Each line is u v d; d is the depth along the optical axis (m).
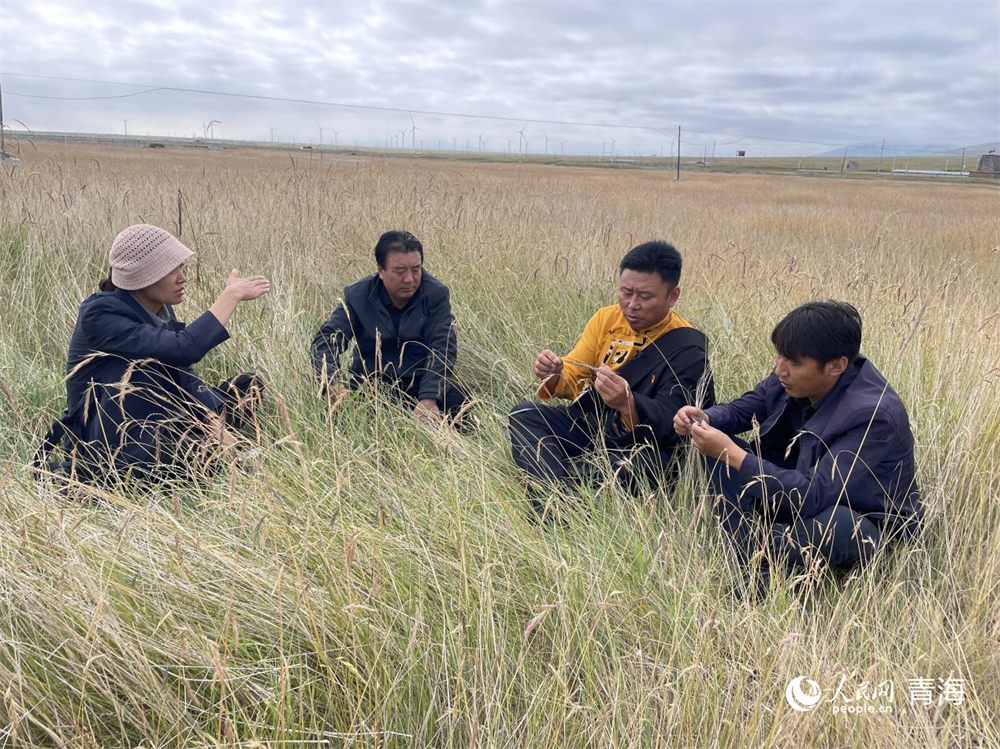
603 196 18.02
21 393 4.03
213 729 2.01
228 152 48.88
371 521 2.88
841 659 2.21
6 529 2.37
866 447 2.82
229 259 6.14
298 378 4.21
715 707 2.03
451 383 4.36
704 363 3.55
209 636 2.22
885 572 2.82
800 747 1.93
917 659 2.31
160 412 3.44
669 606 2.53
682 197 21.81
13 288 5.29
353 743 1.95
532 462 3.48
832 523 2.76
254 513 2.73
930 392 3.89
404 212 7.94
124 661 2.05
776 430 3.34
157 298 3.53
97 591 2.15
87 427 3.45
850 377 2.94
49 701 1.98
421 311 4.47
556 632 2.32
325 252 6.35
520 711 2.16
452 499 2.87
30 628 2.16
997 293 6.68
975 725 2.14
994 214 18.72
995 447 3.30
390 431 3.82
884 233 12.16
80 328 3.40
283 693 1.87
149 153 33.88
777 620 2.44
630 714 2.07
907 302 5.14
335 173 12.87
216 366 4.69
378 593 2.32
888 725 2.04
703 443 3.00
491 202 9.62
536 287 5.97
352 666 2.02
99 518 2.76
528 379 4.75
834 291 5.71
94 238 6.34
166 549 2.42
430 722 2.12
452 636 2.25
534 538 2.81
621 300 3.52
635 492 3.41
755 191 28.23
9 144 11.02
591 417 3.73
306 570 2.48
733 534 3.00
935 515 3.00
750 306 5.26
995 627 2.39
